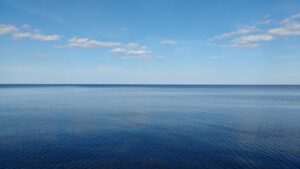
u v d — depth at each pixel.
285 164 22.80
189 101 91.25
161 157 24.58
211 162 23.25
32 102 83.56
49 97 110.12
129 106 72.69
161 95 133.75
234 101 90.00
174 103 83.06
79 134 34.34
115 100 96.00
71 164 22.66
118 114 55.41
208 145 28.92
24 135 33.34
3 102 82.69
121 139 31.69
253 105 74.81
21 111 59.03
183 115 53.97
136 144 29.30
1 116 50.78
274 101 88.81
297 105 74.06
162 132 35.97
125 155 25.16
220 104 78.69
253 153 25.92
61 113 56.25
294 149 27.34
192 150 26.91
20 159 23.84
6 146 27.97
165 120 47.09
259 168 21.86
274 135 34.00
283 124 42.31
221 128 38.97
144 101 91.31
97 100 94.81
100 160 23.70
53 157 24.42
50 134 34.12
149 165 22.50
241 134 34.59
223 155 25.25
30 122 43.78
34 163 22.83
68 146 28.23
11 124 41.66
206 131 36.69
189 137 32.84
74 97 112.06
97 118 49.25
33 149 26.98
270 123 43.41
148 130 37.41
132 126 40.62
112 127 39.72
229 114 55.31
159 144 29.30
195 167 22.05
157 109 65.25
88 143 29.61
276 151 26.64
